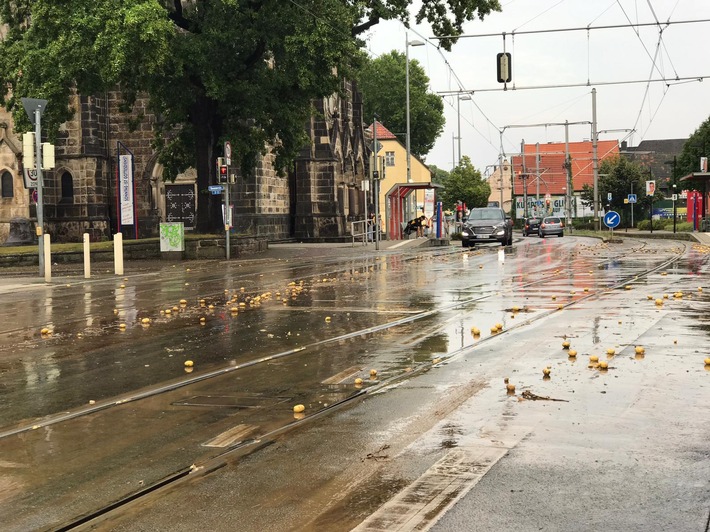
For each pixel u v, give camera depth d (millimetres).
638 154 135625
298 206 58531
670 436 6441
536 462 5840
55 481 5953
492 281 21031
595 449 6129
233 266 30969
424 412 7512
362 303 16812
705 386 8156
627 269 23797
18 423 7727
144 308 17109
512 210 127125
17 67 33469
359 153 68250
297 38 34031
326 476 5777
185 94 36281
